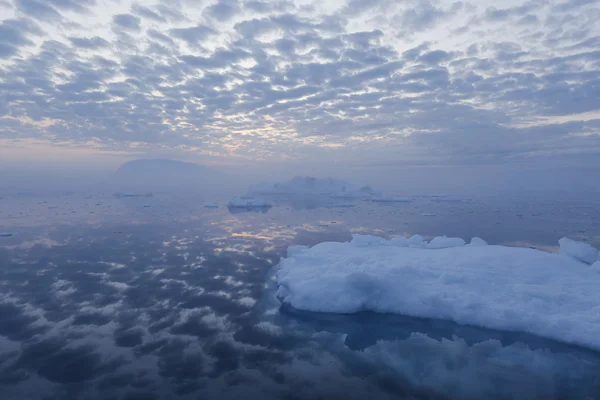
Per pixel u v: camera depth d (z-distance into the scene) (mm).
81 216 21406
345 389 4406
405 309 6859
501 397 4246
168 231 16141
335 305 6965
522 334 5887
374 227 18156
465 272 7863
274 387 4438
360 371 4848
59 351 5215
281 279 8281
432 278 7793
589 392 4328
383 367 4961
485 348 5527
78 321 6281
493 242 13852
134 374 4656
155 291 7934
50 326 6070
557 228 17609
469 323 6301
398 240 12102
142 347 5387
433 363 5082
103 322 6262
